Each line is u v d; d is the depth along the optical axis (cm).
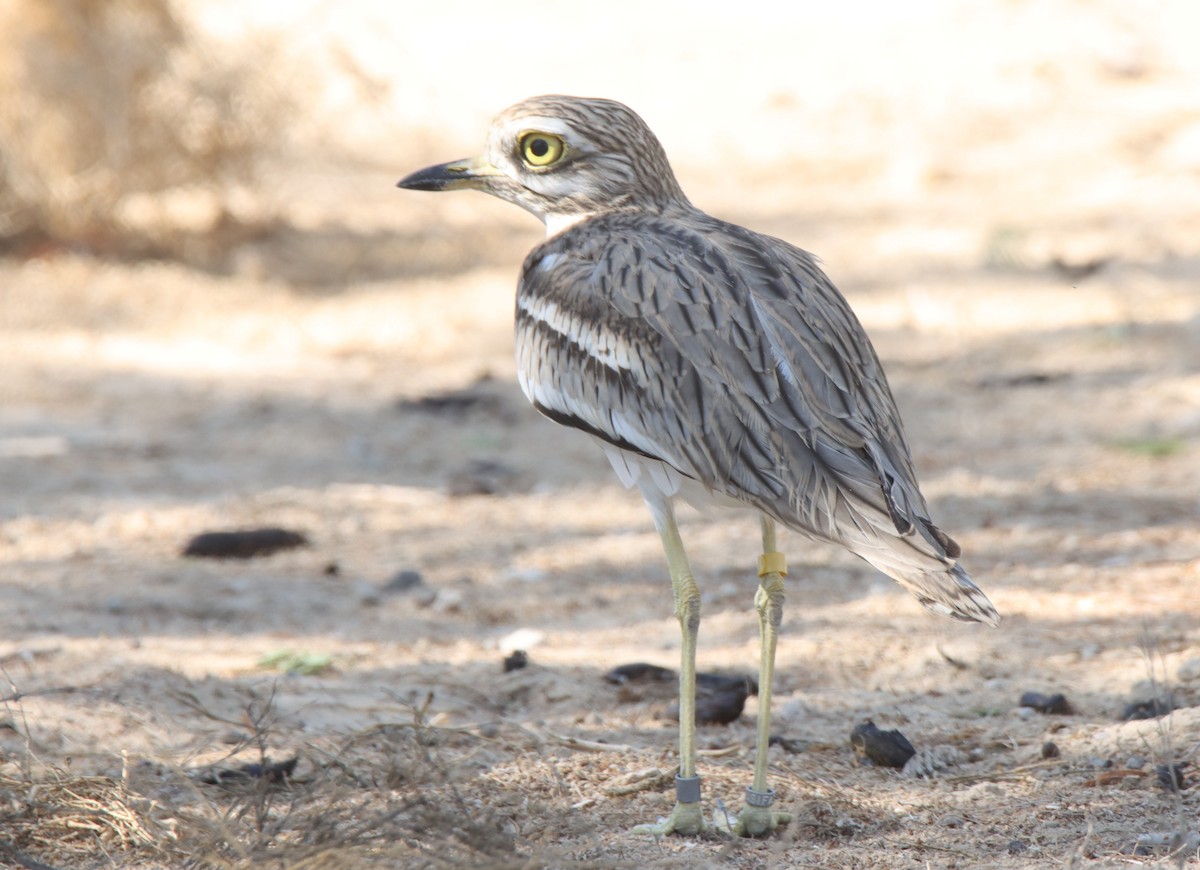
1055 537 1130
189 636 977
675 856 635
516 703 869
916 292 1906
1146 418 1415
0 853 625
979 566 1077
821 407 623
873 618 986
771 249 684
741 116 2811
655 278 664
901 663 903
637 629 995
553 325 695
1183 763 712
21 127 1942
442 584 1093
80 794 686
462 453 1426
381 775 721
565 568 1125
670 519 675
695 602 664
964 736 792
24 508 1238
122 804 673
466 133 2661
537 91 2880
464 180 773
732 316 641
